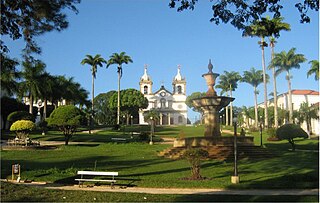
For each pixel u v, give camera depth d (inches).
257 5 496.7
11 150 1176.2
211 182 601.9
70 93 2469.2
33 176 667.4
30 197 442.9
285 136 1254.3
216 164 853.2
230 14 508.4
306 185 566.9
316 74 2097.7
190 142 1069.8
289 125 1285.7
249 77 2854.3
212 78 1194.0
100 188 565.6
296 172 714.2
